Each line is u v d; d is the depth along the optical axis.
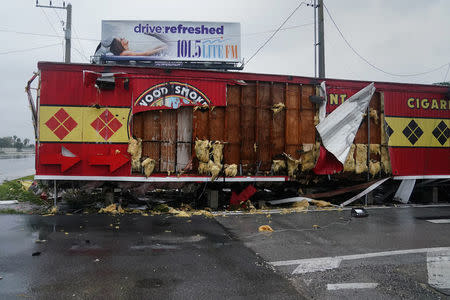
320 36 16.84
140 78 8.68
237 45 27.00
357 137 10.16
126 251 5.39
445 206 10.58
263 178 9.38
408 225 7.73
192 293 3.90
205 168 8.98
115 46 26.52
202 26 26.86
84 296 3.76
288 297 3.86
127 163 8.60
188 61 26.77
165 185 9.03
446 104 11.00
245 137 9.37
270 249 5.70
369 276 4.56
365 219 8.33
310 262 5.08
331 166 9.54
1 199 9.54
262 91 9.52
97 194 9.95
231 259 5.14
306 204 9.81
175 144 8.95
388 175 10.43
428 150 10.77
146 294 3.85
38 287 3.96
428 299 3.88
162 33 26.66
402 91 10.58
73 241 5.86
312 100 9.66
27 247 5.46
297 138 9.70
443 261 5.22
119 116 8.59
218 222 7.65
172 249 5.57
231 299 3.78
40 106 8.24
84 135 8.42
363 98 9.83
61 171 8.27
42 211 8.34
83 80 8.39
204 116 9.09
